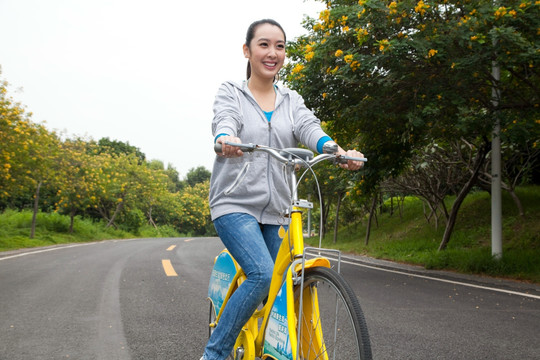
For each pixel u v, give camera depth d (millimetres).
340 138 9977
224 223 2215
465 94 7680
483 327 4125
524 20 6562
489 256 8625
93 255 12133
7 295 5777
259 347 2191
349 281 7434
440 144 12984
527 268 7797
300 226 1985
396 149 9641
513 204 13711
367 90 7883
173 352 3400
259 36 2293
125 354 3350
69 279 7258
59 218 25547
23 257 11359
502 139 7488
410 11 6898
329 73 7957
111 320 4430
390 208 22141
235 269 2590
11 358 3256
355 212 22594
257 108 2303
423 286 6836
